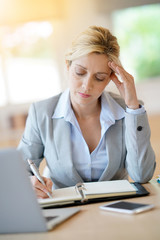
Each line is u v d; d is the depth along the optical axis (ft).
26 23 25.39
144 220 3.47
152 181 5.25
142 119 5.02
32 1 24.68
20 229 3.45
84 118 5.57
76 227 3.47
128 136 5.09
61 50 26.08
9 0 24.57
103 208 3.93
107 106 5.50
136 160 5.08
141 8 26.37
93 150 5.54
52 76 26.32
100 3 25.91
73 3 25.84
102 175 5.32
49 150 5.49
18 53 25.77
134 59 26.99
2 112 26.02
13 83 25.96
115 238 3.10
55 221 3.58
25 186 3.36
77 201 4.31
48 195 4.40
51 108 5.67
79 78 5.05
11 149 3.36
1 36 25.35
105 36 5.00
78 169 5.45
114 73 5.31
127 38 26.78
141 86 27.14
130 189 4.48
